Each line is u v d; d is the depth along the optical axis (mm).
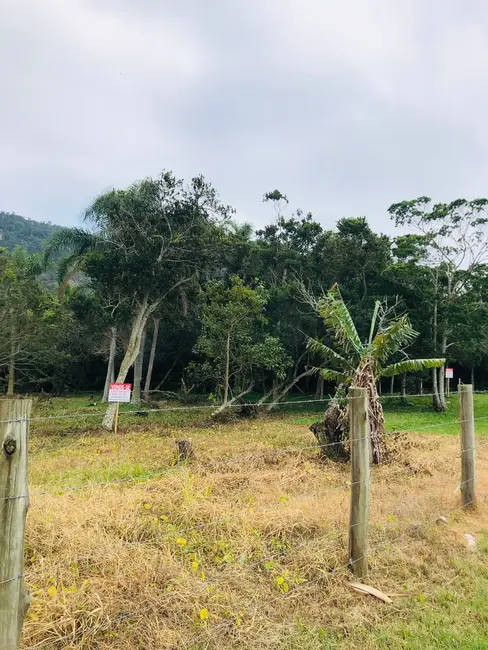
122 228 14781
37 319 17094
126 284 15000
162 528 4164
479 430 12773
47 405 20359
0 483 1934
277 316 20250
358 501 3553
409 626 2973
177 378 30859
